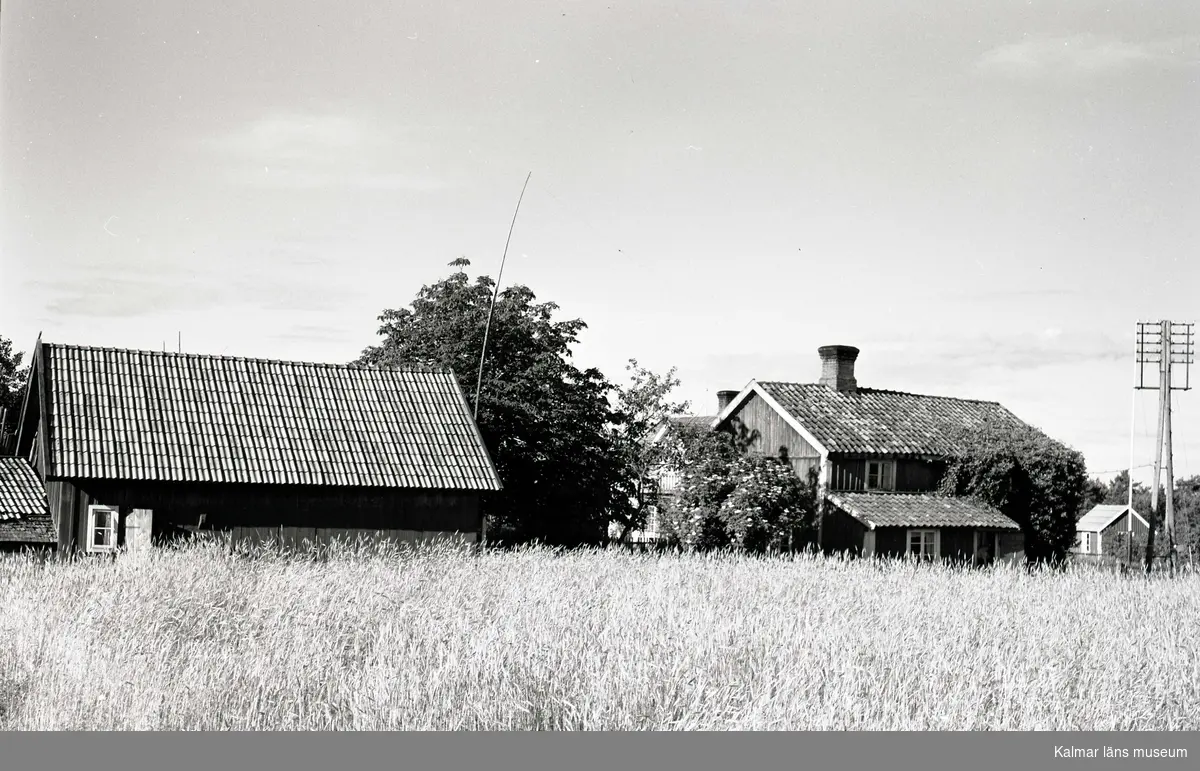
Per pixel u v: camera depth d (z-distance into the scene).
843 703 13.13
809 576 26.61
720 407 52.31
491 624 16.91
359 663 15.30
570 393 49.69
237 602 18.69
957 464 48.66
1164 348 49.59
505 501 46.88
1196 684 15.55
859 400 51.06
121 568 22.41
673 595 21.34
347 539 36.59
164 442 35.72
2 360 55.06
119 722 12.71
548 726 12.79
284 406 38.75
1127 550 52.41
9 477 36.47
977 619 20.00
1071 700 14.11
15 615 17.77
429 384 41.84
